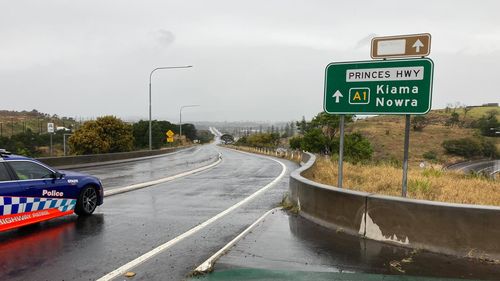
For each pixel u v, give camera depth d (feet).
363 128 340.59
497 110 439.63
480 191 38.96
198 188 47.24
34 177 26.48
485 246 19.19
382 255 19.95
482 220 19.26
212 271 17.92
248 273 17.67
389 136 305.12
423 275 17.34
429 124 376.27
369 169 56.95
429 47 24.34
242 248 21.21
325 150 129.90
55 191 27.58
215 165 91.45
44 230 25.72
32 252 20.95
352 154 125.80
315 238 23.00
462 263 18.78
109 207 34.12
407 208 21.26
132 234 24.75
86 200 30.27
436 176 52.11
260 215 30.73
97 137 177.47
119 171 74.69
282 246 21.52
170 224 27.55
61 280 17.01
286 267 18.38
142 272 17.97
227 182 53.88
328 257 19.70
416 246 20.85
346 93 27.17
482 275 17.34
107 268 18.49
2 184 24.21
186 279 17.07
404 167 25.00
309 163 52.13
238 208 33.73
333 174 50.57
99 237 23.99
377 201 22.49
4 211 24.07
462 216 19.65
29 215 25.63
